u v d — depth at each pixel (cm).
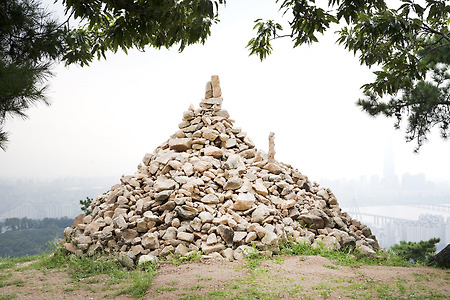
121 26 540
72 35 650
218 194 1014
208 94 1319
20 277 834
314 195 1195
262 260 833
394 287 665
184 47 588
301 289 643
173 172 1101
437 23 807
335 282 687
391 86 724
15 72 462
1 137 490
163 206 976
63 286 743
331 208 1205
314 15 601
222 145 1233
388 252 1099
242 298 604
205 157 1139
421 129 1222
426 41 1130
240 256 848
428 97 1169
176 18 527
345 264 830
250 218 969
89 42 700
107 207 1077
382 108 1206
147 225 948
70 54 658
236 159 1138
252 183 1102
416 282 702
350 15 605
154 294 650
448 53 1152
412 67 698
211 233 905
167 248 880
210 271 758
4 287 751
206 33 627
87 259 907
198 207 964
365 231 1174
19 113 475
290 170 1268
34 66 486
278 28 711
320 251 908
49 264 938
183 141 1206
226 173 1082
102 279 783
